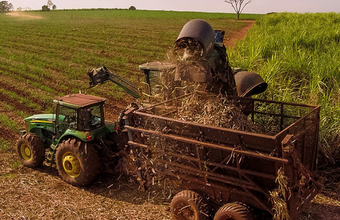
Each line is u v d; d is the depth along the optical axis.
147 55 25.89
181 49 6.71
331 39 15.57
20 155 8.70
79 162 7.42
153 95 9.02
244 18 72.38
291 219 4.63
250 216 4.88
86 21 63.78
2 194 7.08
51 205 6.69
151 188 7.27
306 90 9.73
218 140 4.98
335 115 8.16
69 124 7.83
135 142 6.06
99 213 6.37
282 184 4.41
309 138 5.55
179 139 5.28
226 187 5.16
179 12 100.94
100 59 24.52
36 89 16.81
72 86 17.44
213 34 6.59
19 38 37.94
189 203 5.45
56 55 27.02
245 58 13.43
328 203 6.32
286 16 33.94
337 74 9.95
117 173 7.75
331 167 7.64
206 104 6.06
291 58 11.92
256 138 4.57
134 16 81.44
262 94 9.82
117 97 15.01
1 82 18.25
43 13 96.06
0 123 11.84
